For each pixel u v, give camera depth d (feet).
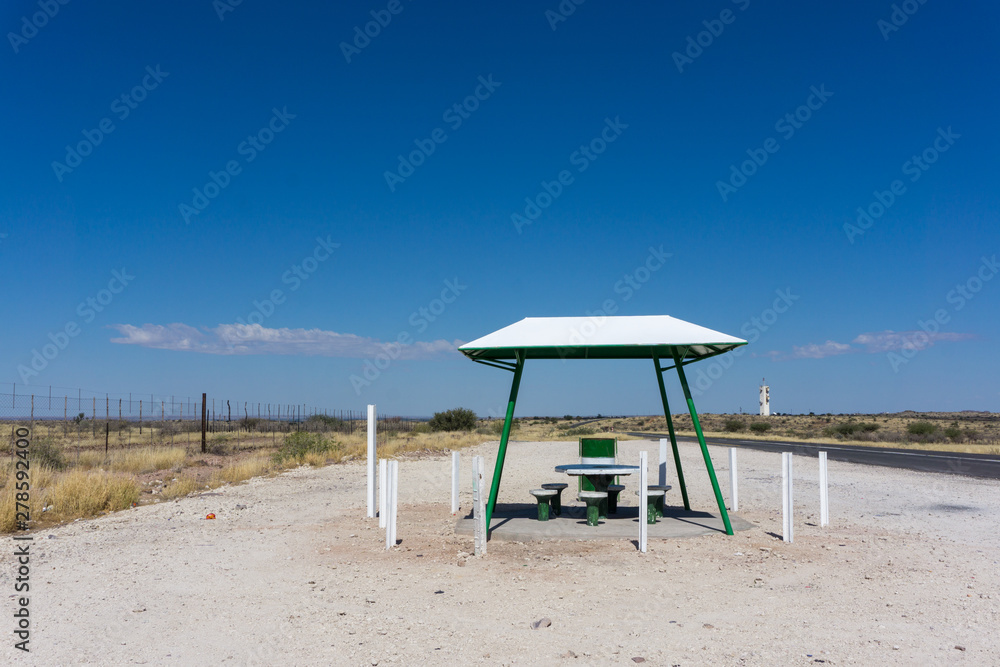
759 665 19.17
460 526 41.70
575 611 24.48
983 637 21.50
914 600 25.86
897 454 113.80
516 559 33.06
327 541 38.32
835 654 20.01
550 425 356.38
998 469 84.38
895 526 42.55
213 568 31.71
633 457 107.76
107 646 20.95
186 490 60.90
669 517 44.52
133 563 32.76
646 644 20.93
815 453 117.80
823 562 32.19
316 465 89.04
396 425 214.28
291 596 26.73
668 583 28.40
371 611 24.62
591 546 35.91
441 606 25.21
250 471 76.64
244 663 19.53
